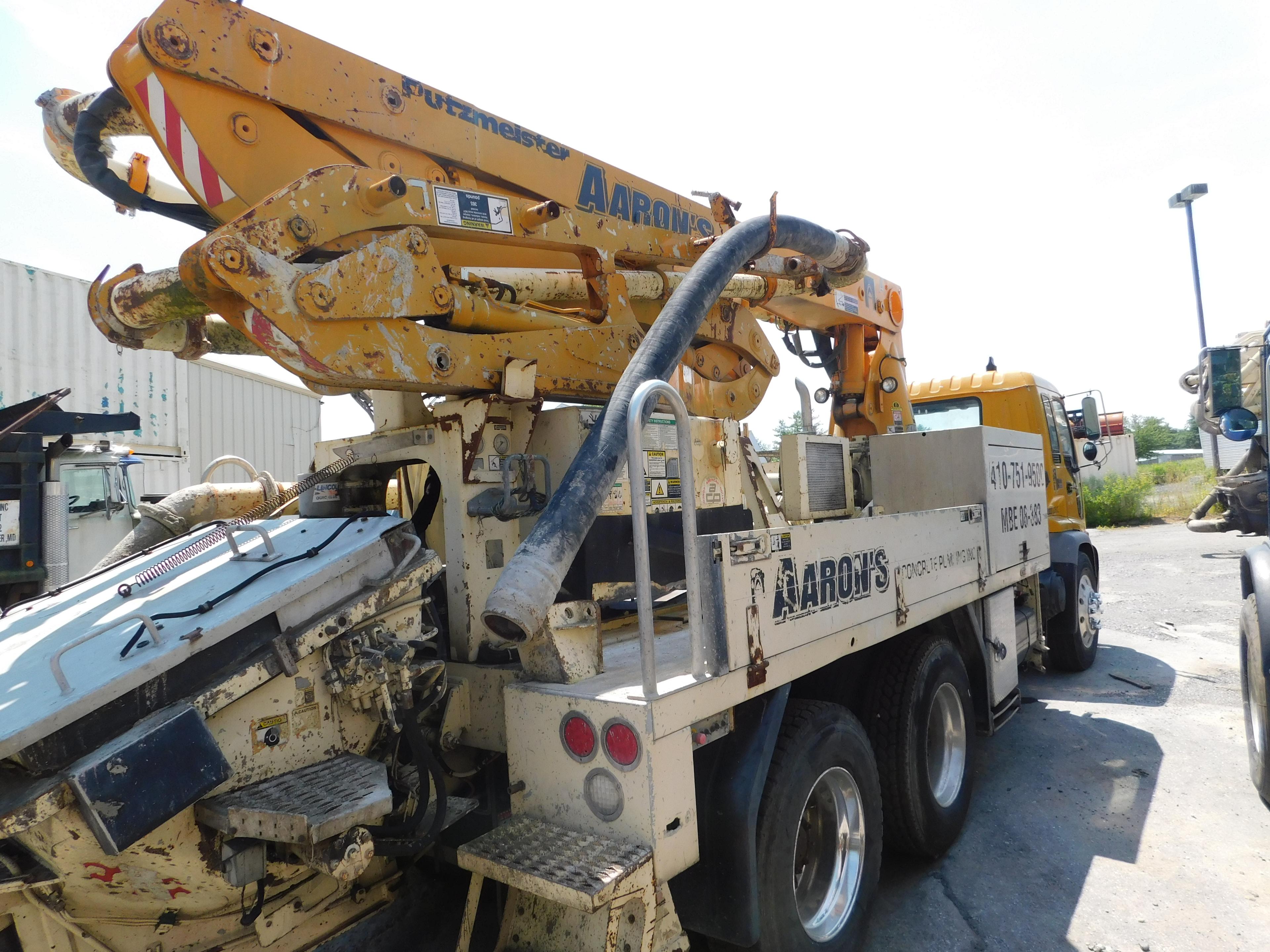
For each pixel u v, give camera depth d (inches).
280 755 71.6
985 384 259.0
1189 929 111.7
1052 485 251.0
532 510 103.2
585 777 78.8
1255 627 148.1
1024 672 254.4
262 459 529.3
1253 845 135.0
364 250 91.0
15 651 75.9
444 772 94.9
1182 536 606.5
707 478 127.0
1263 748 143.6
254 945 77.3
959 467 165.5
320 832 61.4
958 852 137.0
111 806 56.7
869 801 111.6
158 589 84.2
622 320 130.3
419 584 82.0
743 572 87.1
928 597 133.0
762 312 200.1
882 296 224.8
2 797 57.9
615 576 108.2
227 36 87.9
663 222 144.0
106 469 290.5
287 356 84.0
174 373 432.1
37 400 231.6
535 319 115.6
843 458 175.5
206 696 65.4
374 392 115.0
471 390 103.7
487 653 98.7
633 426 75.4
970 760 147.0
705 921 87.0
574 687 83.5
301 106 94.0
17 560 225.6
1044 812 150.7
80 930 68.8
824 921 103.4
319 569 75.4
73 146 96.0
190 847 65.8
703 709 80.6
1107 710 209.9
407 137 103.7
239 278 80.1
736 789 87.4
